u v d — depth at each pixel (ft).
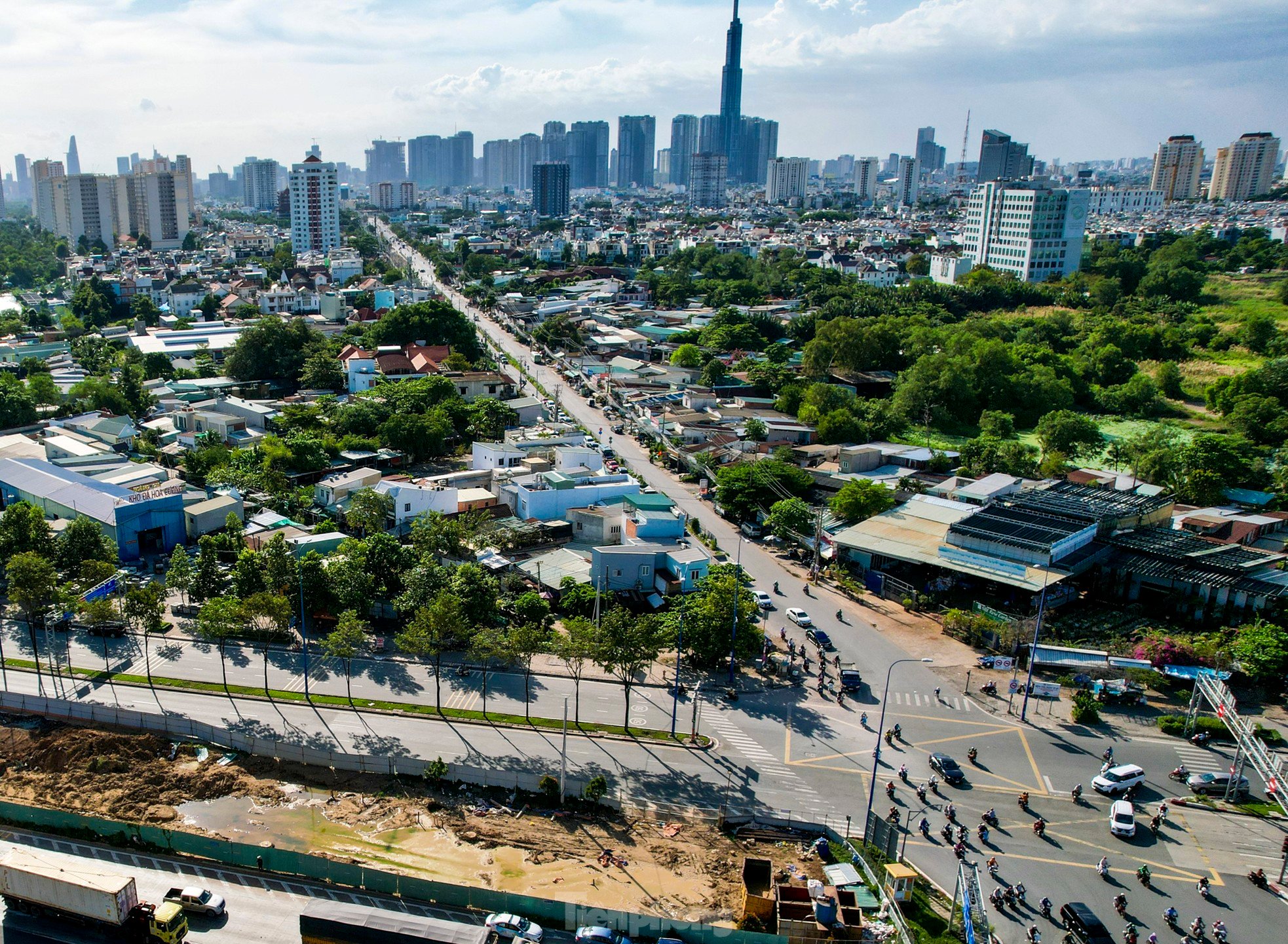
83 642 397.60
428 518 467.11
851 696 366.43
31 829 279.49
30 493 514.27
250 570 410.31
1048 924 252.42
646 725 344.08
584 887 262.26
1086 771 323.16
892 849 268.00
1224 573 435.12
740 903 258.37
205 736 326.65
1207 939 248.93
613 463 636.07
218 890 255.29
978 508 527.40
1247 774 324.60
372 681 370.32
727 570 433.89
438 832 284.20
